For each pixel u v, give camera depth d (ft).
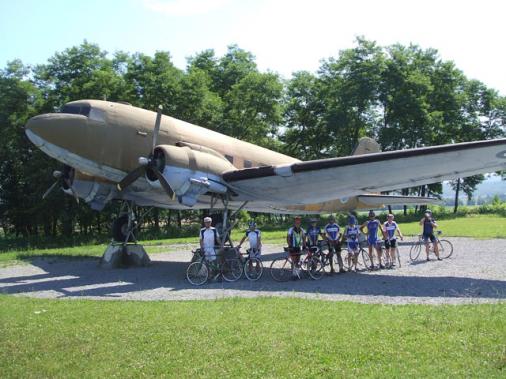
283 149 132.26
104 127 35.27
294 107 130.31
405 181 34.88
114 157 35.76
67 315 20.89
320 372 13.88
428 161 30.25
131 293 27.58
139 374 14.06
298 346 15.98
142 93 92.38
